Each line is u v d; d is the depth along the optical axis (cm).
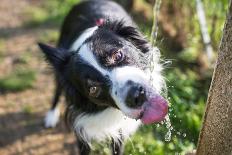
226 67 62
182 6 138
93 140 96
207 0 134
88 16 106
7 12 186
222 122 64
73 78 86
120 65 79
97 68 79
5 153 114
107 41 83
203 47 138
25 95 135
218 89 64
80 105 90
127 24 89
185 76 129
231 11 60
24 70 146
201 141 70
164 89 90
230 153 65
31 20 178
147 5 148
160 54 93
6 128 123
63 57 90
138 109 72
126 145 107
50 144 117
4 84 138
